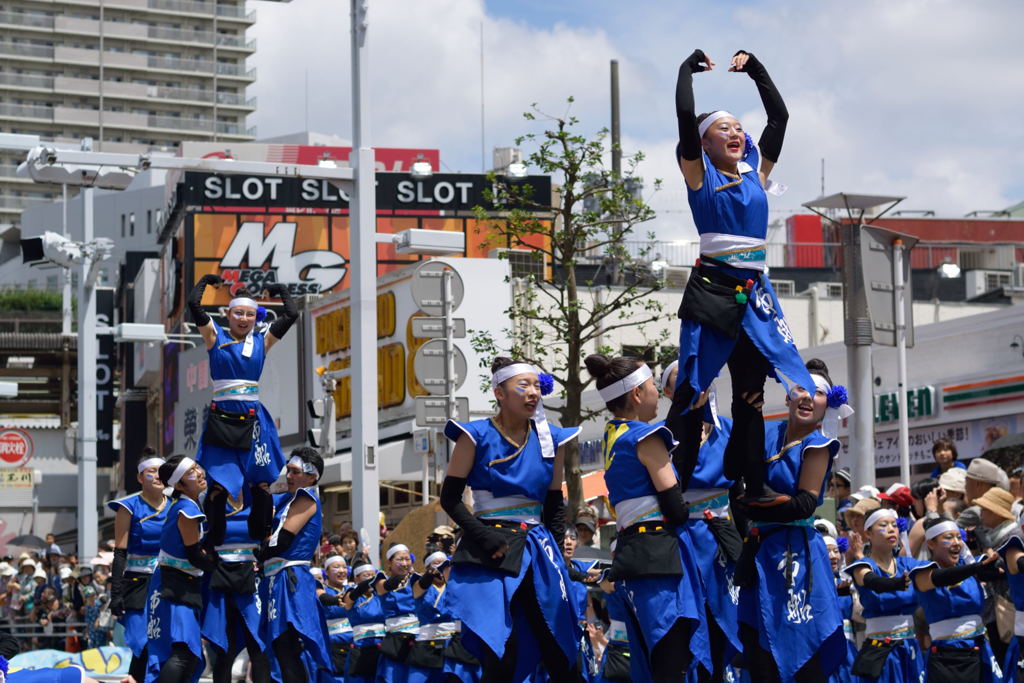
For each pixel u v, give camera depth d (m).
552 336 36.69
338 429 36.97
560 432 8.51
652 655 7.97
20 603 28.61
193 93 138.75
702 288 7.33
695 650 7.98
